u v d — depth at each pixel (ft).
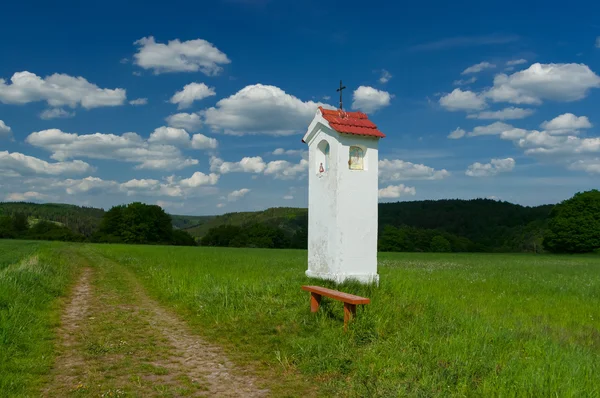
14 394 19.61
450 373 21.35
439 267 101.86
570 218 243.19
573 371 21.34
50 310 37.52
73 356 25.81
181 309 39.63
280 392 21.17
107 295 47.91
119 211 331.16
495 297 49.01
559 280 71.15
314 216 45.01
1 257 89.35
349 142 41.91
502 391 19.33
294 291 38.24
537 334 29.89
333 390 21.20
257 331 30.55
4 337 25.89
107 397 19.83
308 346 26.30
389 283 42.14
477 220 375.04
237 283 43.93
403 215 404.36
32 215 432.66
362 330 27.91
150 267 72.43
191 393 20.81
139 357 25.95
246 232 345.92
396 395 19.66
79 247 168.35
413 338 26.48
